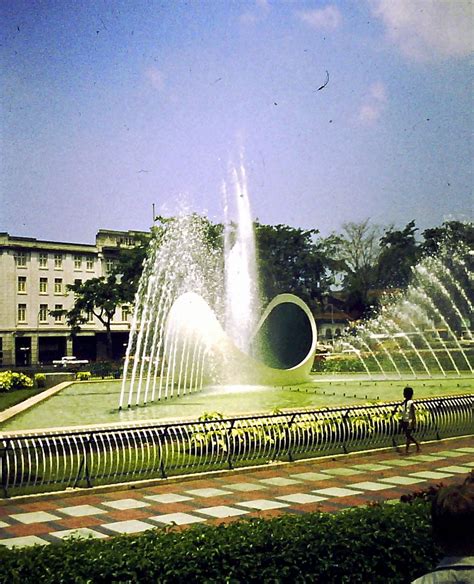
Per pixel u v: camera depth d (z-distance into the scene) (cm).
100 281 6475
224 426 1362
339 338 7525
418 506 680
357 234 7688
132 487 1173
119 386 3175
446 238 6969
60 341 7856
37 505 1068
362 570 587
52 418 1850
